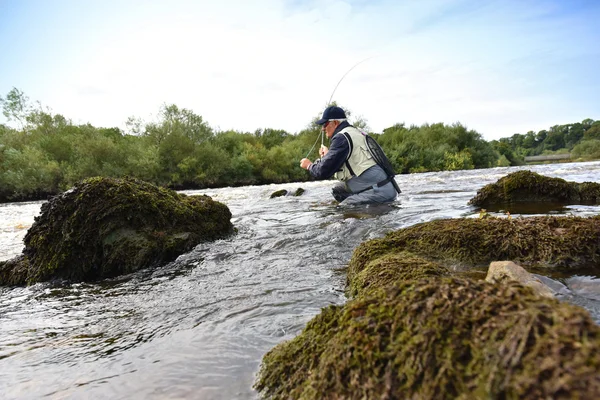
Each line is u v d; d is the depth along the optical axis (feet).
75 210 12.04
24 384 5.51
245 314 7.57
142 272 11.73
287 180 89.97
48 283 11.41
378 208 18.86
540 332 2.76
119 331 7.29
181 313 7.95
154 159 73.51
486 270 8.42
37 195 61.72
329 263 10.93
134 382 5.39
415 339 3.37
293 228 15.75
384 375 3.38
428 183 33.30
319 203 23.68
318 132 104.17
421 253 9.50
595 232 8.63
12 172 58.54
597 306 6.15
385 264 7.65
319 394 3.78
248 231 16.30
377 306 4.10
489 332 3.05
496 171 47.50
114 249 11.97
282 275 10.05
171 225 13.34
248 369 5.55
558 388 2.36
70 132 77.82
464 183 31.71
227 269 11.06
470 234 9.63
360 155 19.81
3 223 24.21
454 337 3.20
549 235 9.02
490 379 2.72
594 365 2.35
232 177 84.07
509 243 9.05
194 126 84.69
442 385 2.97
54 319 8.18
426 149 106.83
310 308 7.64
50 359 6.26
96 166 67.67
